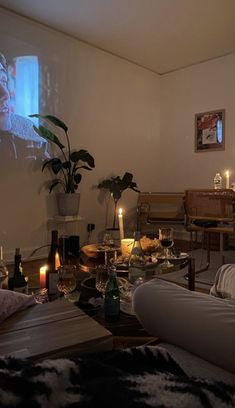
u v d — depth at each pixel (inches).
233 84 181.3
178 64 198.4
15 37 143.9
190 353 33.8
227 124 184.7
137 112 201.8
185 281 112.4
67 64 165.2
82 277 76.3
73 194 156.3
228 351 30.2
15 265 66.1
